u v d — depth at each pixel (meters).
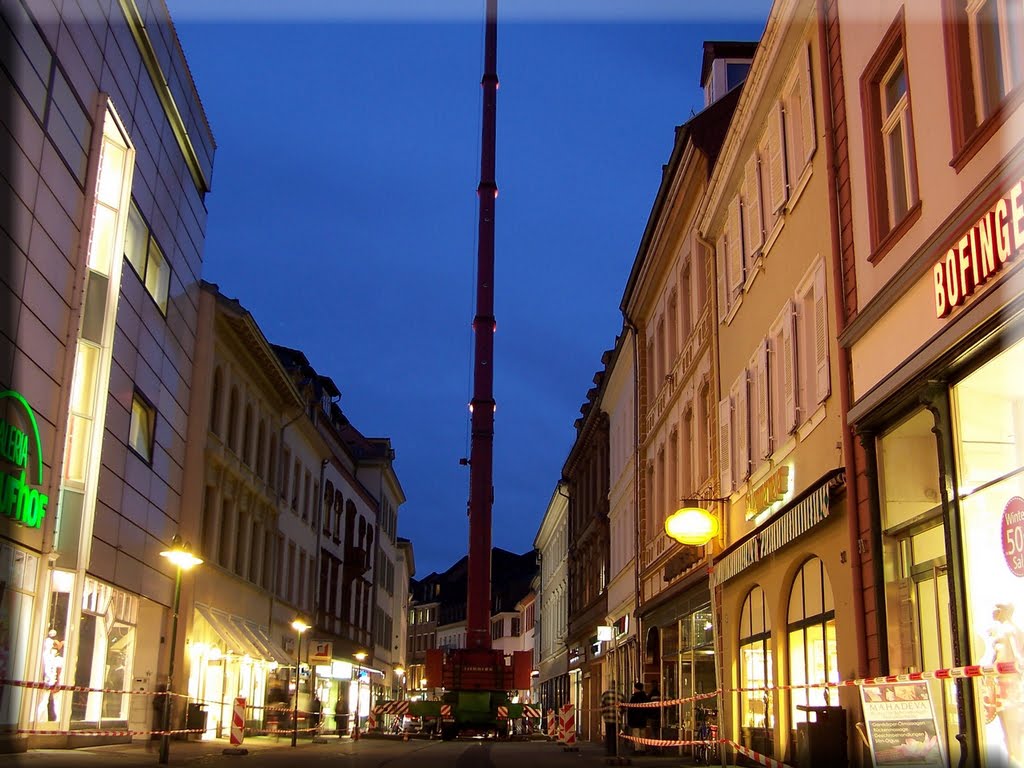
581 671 50.00
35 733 18.48
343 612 54.84
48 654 20.20
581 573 50.78
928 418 11.41
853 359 13.43
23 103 17.92
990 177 9.61
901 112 12.40
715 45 31.91
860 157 13.45
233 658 33.78
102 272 22.36
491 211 41.38
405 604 88.44
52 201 19.55
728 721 19.45
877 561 12.34
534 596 81.81
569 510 56.00
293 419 42.22
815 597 15.02
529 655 38.31
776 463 17.08
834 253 14.06
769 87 17.25
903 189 12.51
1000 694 9.72
